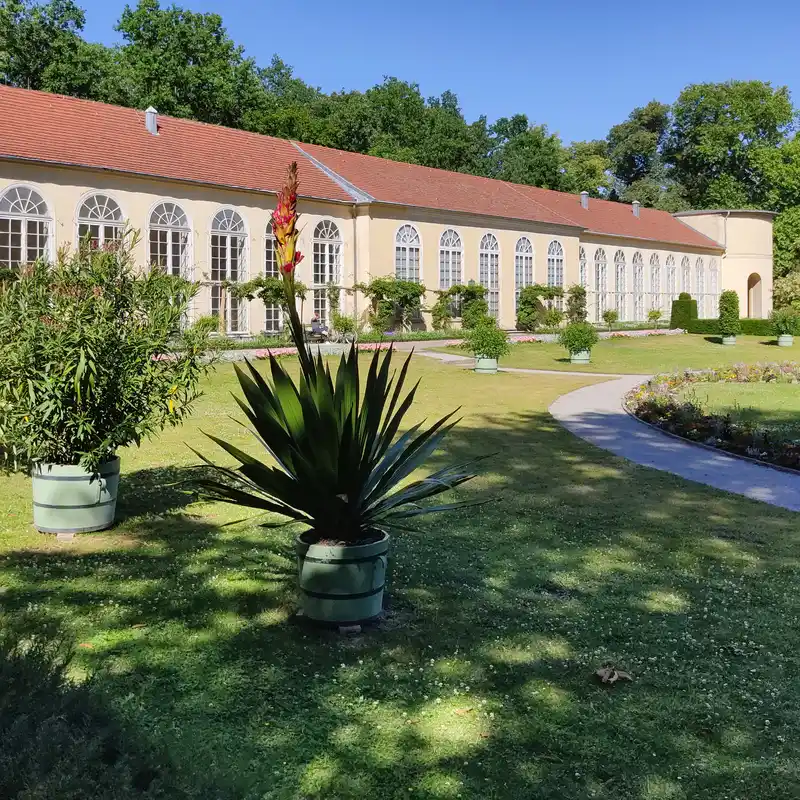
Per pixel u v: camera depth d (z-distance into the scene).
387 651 5.20
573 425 15.40
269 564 6.93
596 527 8.46
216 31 45.16
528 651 5.26
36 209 23.80
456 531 8.16
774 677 4.96
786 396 19.98
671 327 48.19
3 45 38.91
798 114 65.31
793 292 55.66
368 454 5.45
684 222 58.22
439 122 61.38
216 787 2.51
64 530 7.65
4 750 2.15
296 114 47.47
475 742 4.13
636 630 5.68
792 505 9.66
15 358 6.84
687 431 14.15
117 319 7.53
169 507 8.82
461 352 29.83
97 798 2.08
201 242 27.94
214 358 8.46
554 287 41.09
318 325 29.64
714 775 3.88
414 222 34.78
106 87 40.84
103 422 7.57
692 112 67.75
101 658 4.91
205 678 4.73
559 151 68.69
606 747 4.11
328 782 3.74
